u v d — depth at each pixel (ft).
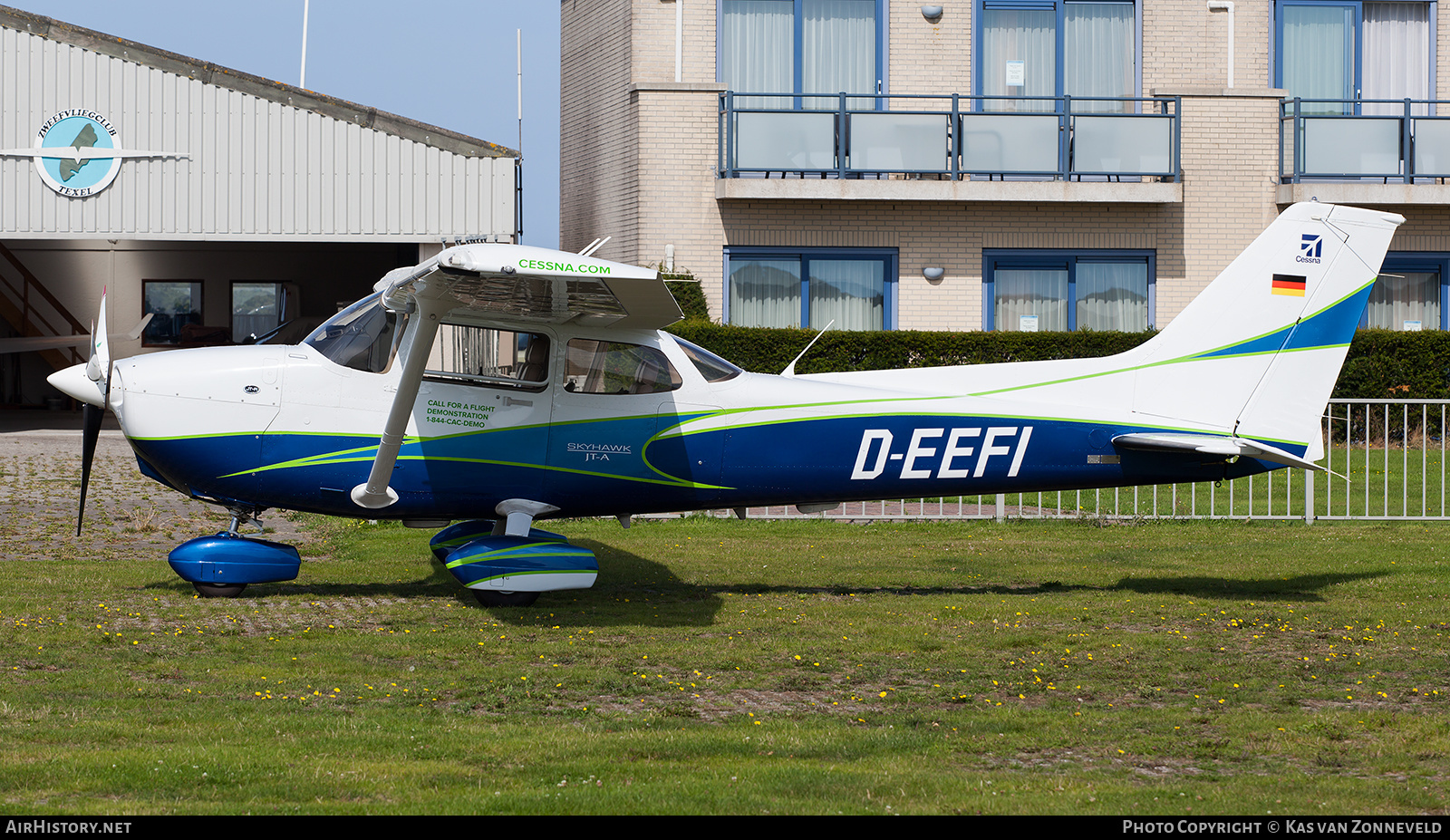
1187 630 40.29
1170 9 102.94
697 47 101.55
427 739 26.78
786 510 69.62
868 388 46.78
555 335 43.62
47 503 67.46
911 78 102.63
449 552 46.96
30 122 101.30
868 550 57.31
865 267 102.37
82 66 101.19
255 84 101.40
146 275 145.18
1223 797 23.39
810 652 36.68
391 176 102.01
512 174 102.94
